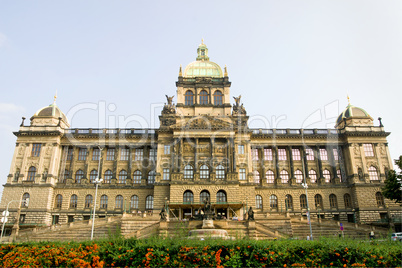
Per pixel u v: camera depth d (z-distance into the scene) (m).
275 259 22.86
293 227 72.19
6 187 92.69
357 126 100.06
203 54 115.56
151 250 23.22
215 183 87.38
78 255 23.41
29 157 95.94
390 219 86.38
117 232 28.56
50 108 102.06
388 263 22.70
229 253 23.12
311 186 97.44
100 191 95.31
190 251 22.75
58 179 96.62
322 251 23.39
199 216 70.00
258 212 87.31
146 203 94.56
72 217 92.69
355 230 71.12
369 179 94.94
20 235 67.50
